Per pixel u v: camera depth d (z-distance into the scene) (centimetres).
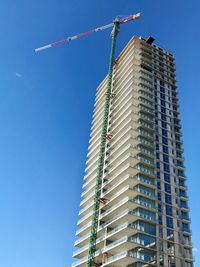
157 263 7206
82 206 10906
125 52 12681
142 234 7462
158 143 9688
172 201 8575
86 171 11850
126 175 8675
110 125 11256
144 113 10219
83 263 8981
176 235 7938
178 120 10806
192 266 7644
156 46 12794
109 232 8125
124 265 7406
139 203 7894
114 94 12088
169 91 11456
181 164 9675
